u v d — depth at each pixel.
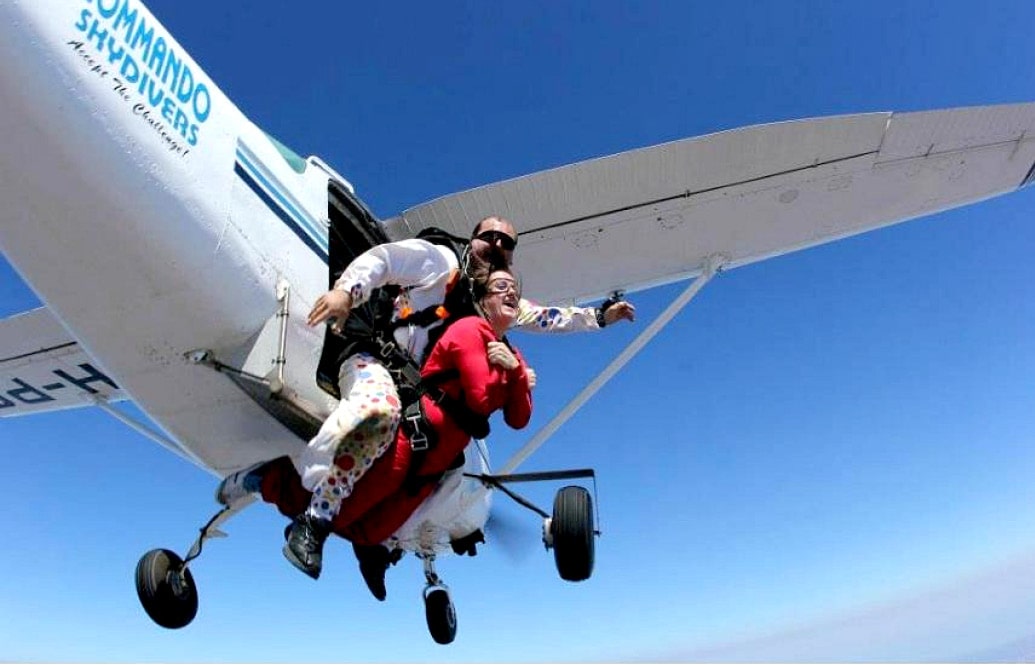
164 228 2.39
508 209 4.62
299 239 3.06
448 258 2.71
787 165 4.62
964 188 5.08
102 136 2.22
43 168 2.18
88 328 2.54
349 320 2.82
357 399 2.38
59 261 2.36
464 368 2.49
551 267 5.16
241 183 2.75
